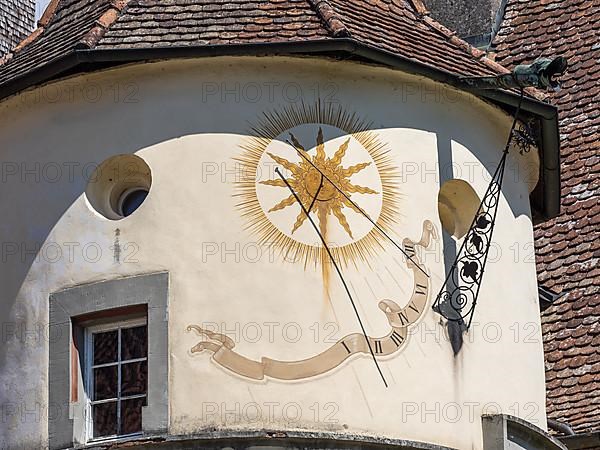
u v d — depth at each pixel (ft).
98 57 116.37
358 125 118.21
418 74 120.06
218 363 112.57
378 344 115.14
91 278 116.37
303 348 113.29
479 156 124.57
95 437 114.73
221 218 115.14
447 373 118.01
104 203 118.73
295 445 110.73
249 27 118.21
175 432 111.65
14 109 121.90
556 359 146.20
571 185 159.33
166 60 116.98
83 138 118.83
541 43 174.60
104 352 116.06
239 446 110.11
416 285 117.70
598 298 148.87
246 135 116.37
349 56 117.29
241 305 113.60
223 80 117.29
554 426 137.69
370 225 116.88
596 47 170.50
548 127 127.13
